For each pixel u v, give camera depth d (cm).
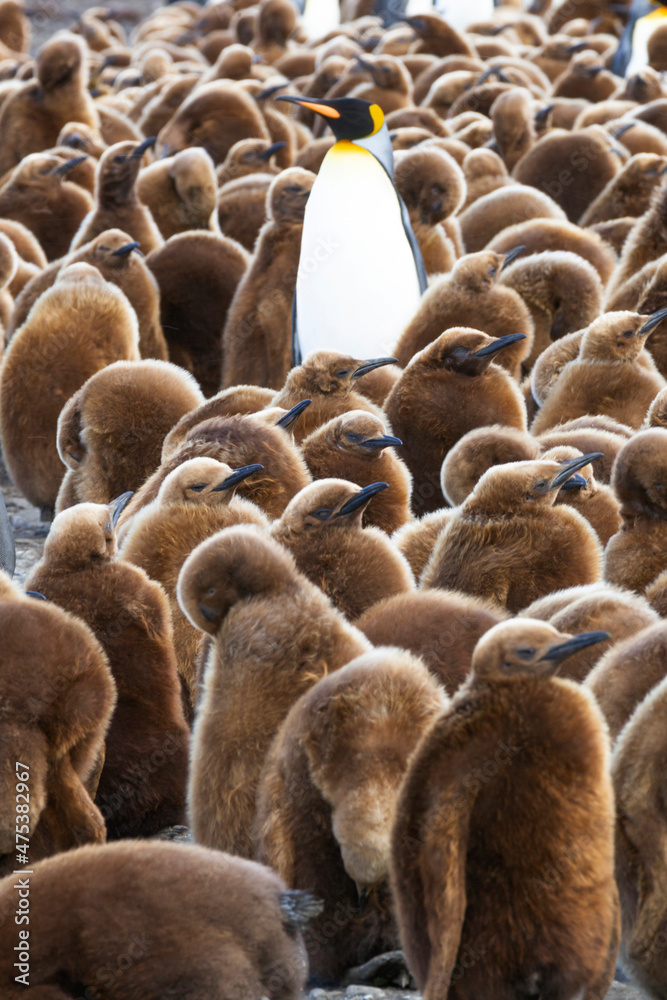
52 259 2498
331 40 4972
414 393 1404
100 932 624
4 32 5753
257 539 823
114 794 909
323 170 1858
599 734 657
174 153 2859
